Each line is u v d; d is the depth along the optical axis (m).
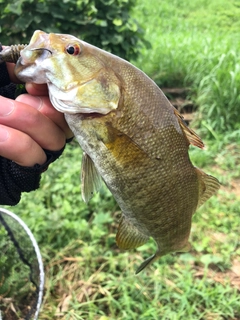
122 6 0.79
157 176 0.23
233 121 0.79
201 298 0.45
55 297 0.45
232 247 0.52
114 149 0.22
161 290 0.45
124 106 0.21
